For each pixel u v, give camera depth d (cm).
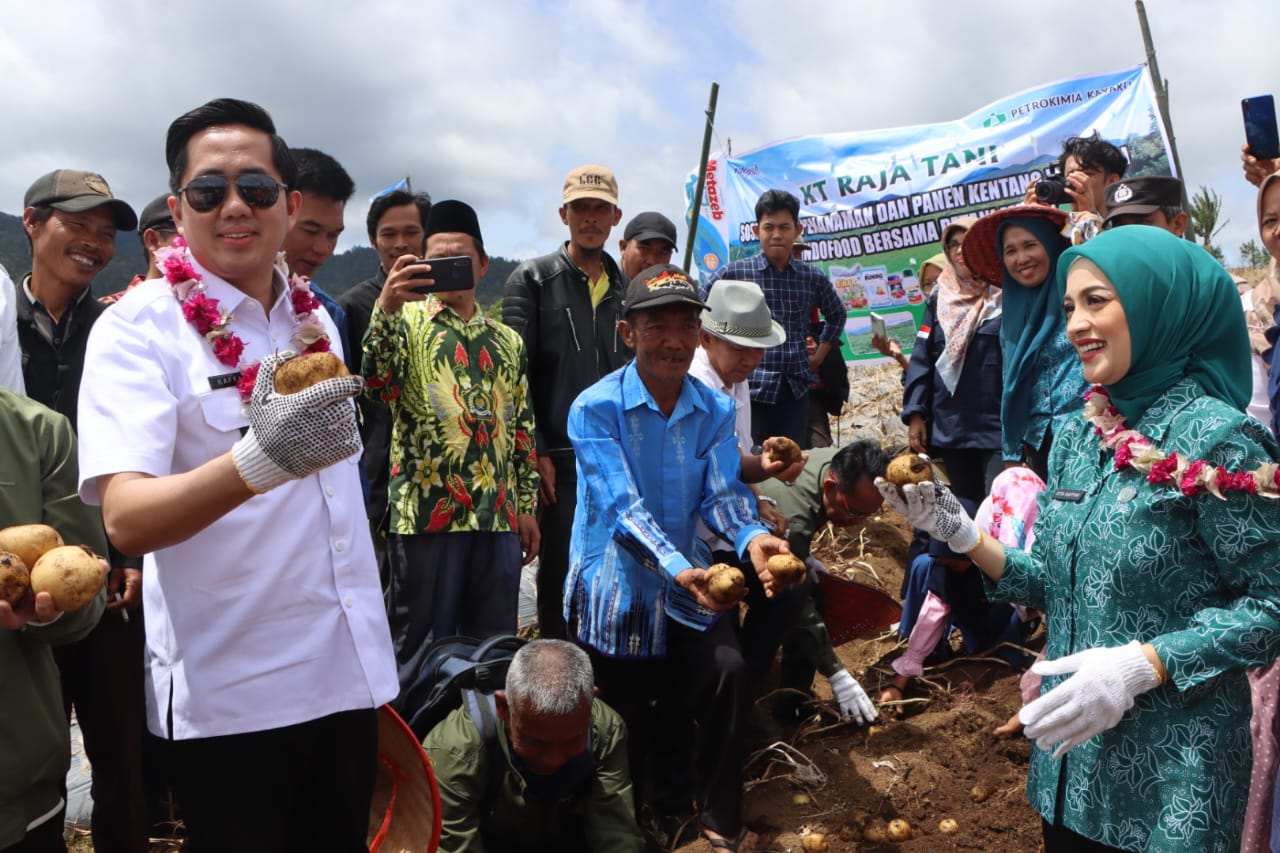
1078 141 500
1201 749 222
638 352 357
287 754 225
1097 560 235
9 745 230
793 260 604
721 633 366
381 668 235
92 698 343
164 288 222
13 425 248
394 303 387
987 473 497
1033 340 432
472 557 414
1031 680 367
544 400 502
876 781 395
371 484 459
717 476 372
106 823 350
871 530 645
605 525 366
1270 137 411
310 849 241
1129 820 228
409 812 287
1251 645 213
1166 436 230
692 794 401
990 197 772
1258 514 214
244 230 222
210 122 225
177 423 215
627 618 359
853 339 827
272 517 220
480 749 319
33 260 378
